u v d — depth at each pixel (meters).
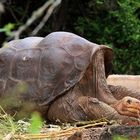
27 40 12.85
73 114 11.72
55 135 9.41
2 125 10.20
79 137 7.71
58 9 26.73
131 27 26.81
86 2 28.03
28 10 27.89
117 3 27.42
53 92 11.89
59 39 12.39
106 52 12.62
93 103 11.58
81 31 27.44
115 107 11.51
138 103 11.30
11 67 12.41
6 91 12.27
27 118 12.15
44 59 12.11
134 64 26.70
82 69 12.00
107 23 27.48
